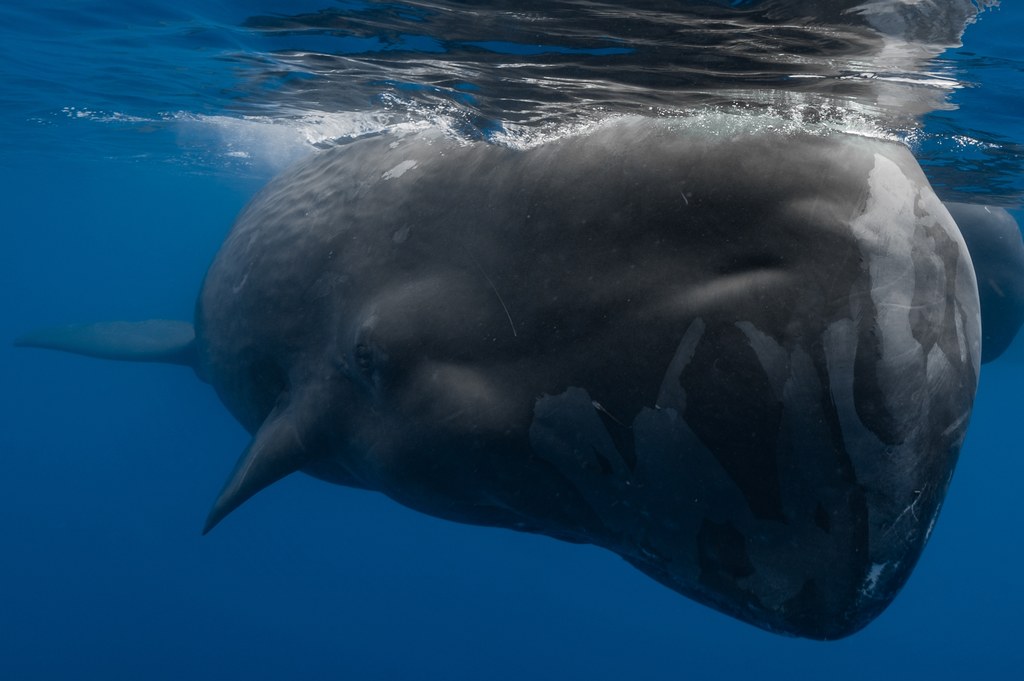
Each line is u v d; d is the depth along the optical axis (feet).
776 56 18.16
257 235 18.60
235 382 19.11
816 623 9.69
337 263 15.90
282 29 24.66
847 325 9.61
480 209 13.55
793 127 11.31
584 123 14.08
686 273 10.73
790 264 10.10
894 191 10.37
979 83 21.62
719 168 11.02
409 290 13.99
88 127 60.39
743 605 10.21
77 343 31.60
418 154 15.64
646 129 12.13
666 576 11.03
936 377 9.70
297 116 35.32
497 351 12.36
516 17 17.94
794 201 10.41
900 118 23.79
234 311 18.70
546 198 12.46
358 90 27.22
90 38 33.68
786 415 9.64
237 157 61.52
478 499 13.03
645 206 11.37
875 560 9.46
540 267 12.16
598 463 11.10
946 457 9.70
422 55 21.74
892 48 18.26
